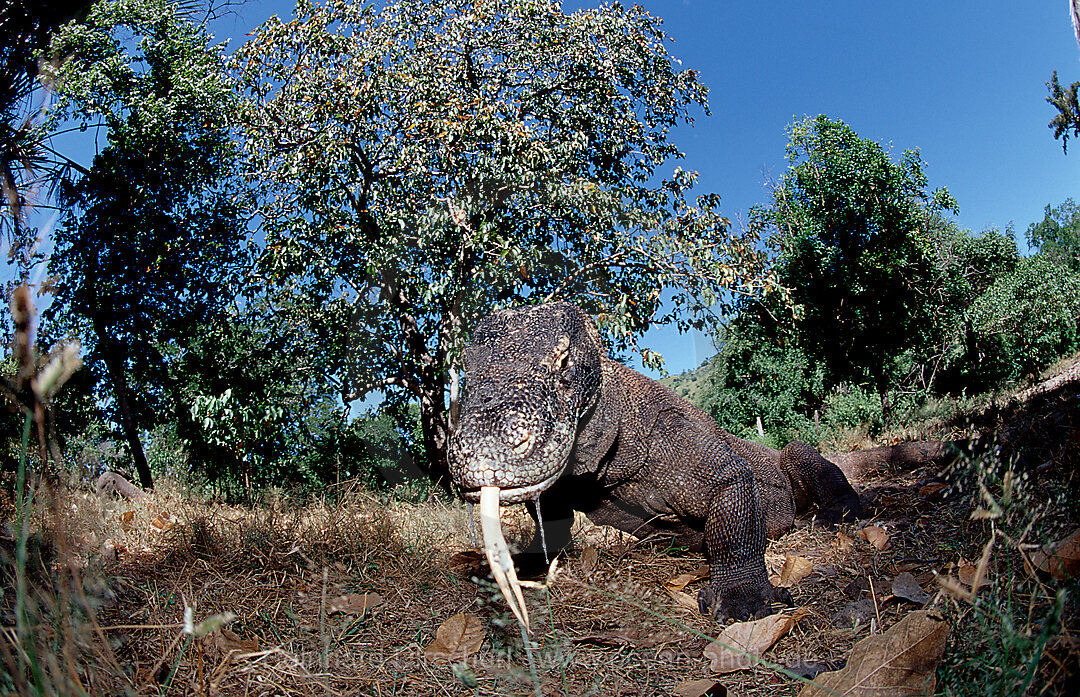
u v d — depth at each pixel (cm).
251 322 1069
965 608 203
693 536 375
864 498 520
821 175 1969
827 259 1958
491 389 260
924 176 2003
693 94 1237
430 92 996
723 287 1017
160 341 1140
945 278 2441
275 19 1045
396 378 1103
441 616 308
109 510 496
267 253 1036
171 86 1168
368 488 534
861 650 200
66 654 156
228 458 1020
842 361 2048
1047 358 3114
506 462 238
